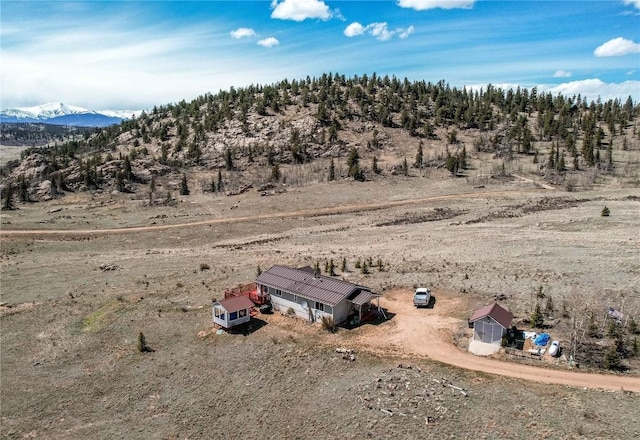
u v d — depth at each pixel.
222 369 44.38
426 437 31.39
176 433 37.38
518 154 172.25
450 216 102.62
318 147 190.50
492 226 86.56
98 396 43.41
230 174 172.00
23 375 47.31
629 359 37.66
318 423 35.00
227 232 105.00
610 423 30.00
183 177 156.25
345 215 114.25
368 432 32.81
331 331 48.28
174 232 106.12
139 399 42.34
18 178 168.75
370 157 182.62
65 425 40.06
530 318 45.25
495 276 58.25
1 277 75.25
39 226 112.31
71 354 50.38
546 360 38.53
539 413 31.89
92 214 127.56
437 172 156.38
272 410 37.72
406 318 49.84
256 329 50.69
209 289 63.72
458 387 35.84
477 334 42.91
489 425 31.50
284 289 53.06
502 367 38.31
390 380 37.91
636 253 60.25
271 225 109.25
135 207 135.25
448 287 56.81
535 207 101.06
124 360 48.28
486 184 136.38
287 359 43.97
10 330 56.16
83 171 167.25
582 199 104.56
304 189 145.38
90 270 77.56
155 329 53.50
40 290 68.31
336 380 39.75
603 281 52.19
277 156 183.88
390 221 103.69
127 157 172.25
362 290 50.91
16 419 41.16
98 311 59.53
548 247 67.56
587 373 36.22
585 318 44.69
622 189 116.75
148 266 78.38
